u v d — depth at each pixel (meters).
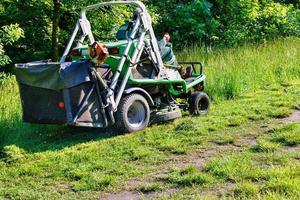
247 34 20.53
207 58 15.75
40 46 17.62
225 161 8.24
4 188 7.95
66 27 17.27
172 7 20.97
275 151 8.73
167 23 20.61
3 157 9.01
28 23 17.22
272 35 20.44
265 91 13.42
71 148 9.35
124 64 9.96
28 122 9.68
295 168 7.81
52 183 8.06
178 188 7.64
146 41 10.35
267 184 7.30
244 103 12.13
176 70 11.00
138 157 8.81
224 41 20.16
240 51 16.19
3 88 12.62
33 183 8.06
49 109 9.41
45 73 9.27
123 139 9.68
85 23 10.60
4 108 10.76
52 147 9.45
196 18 20.59
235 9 21.06
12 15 16.42
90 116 9.41
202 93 11.26
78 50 10.23
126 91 9.91
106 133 10.07
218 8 21.52
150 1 20.31
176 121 10.73
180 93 11.09
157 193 7.54
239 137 9.66
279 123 10.48
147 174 8.17
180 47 19.75
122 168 8.38
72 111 9.24
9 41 13.45
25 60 17.50
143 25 10.21
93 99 9.45
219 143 9.37
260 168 8.02
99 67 9.65
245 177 7.69
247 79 13.74
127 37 10.41
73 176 8.23
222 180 7.70
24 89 9.62
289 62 15.43
